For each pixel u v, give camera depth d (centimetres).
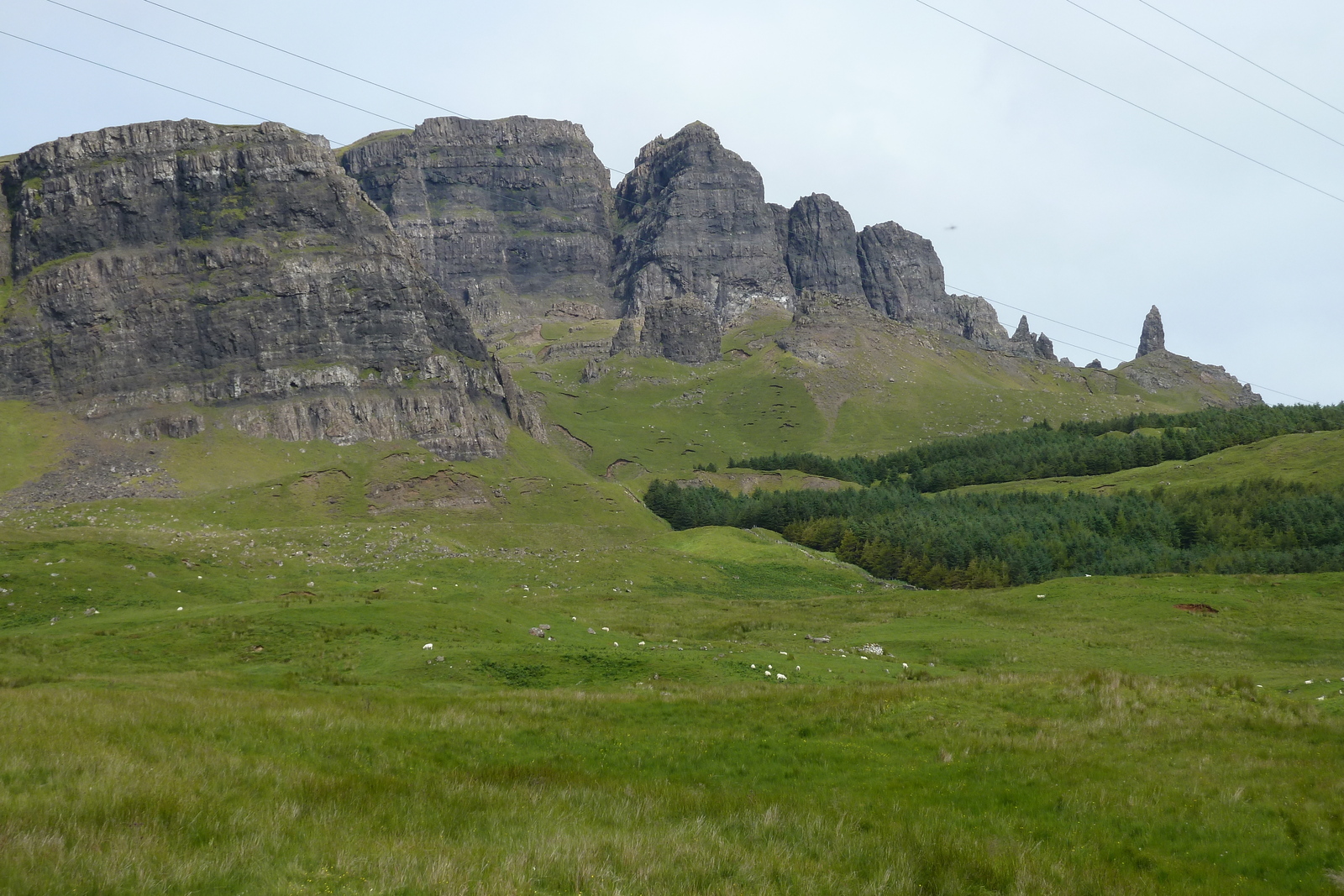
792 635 7562
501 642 5981
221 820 2056
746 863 2053
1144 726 3694
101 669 5022
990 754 3303
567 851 2008
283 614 6147
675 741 3506
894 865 2155
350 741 3150
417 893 1752
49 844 1755
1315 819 2581
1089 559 17838
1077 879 2166
